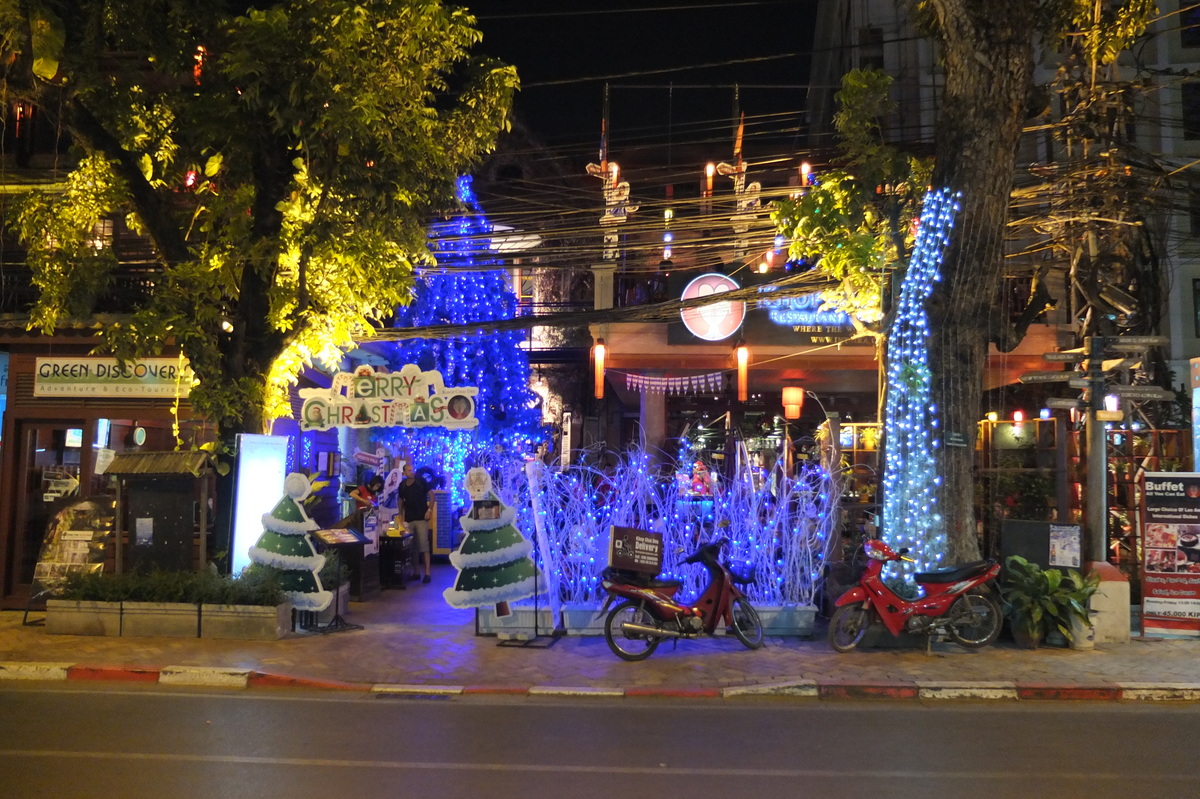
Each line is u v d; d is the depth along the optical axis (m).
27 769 6.08
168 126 12.01
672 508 11.98
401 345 20.83
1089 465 11.55
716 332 16.53
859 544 13.22
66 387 13.38
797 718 7.83
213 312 11.08
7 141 15.97
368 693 8.80
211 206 11.45
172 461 11.73
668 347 17.22
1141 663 9.59
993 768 6.23
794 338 16.58
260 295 11.98
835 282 12.77
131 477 11.77
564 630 11.21
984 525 13.21
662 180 24.97
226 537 11.70
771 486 12.11
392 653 10.29
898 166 11.69
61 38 10.12
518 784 5.83
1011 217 16.98
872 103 11.71
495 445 20.80
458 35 11.57
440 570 18.12
